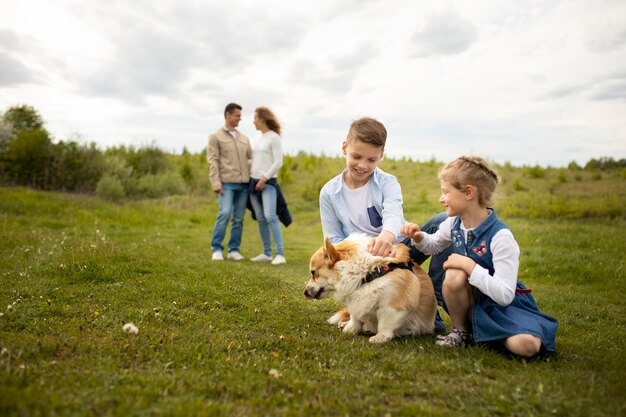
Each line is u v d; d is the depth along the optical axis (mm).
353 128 3570
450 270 3035
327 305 4352
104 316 3246
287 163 22219
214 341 2859
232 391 2055
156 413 1783
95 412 1741
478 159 3090
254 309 3871
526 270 6469
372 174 3816
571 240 8273
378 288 3156
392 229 3467
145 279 4562
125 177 16953
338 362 2572
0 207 10758
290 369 2395
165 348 2604
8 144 16656
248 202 7543
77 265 4656
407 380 2334
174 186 18078
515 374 2486
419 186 19422
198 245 8477
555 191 16750
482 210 3115
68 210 11508
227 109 7320
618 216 11922
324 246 3451
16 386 1880
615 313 4266
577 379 2398
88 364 2262
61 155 16078
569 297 4902
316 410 1912
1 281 4031
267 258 7305
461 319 3133
